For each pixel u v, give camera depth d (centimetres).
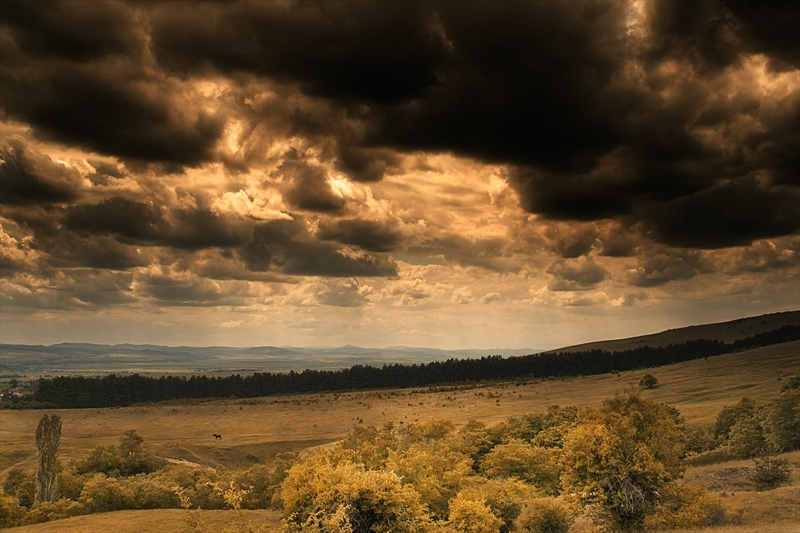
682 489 4175
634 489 4028
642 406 4253
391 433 10481
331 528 3017
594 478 4147
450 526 4428
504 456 7994
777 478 5591
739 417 10638
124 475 12512
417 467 6469
